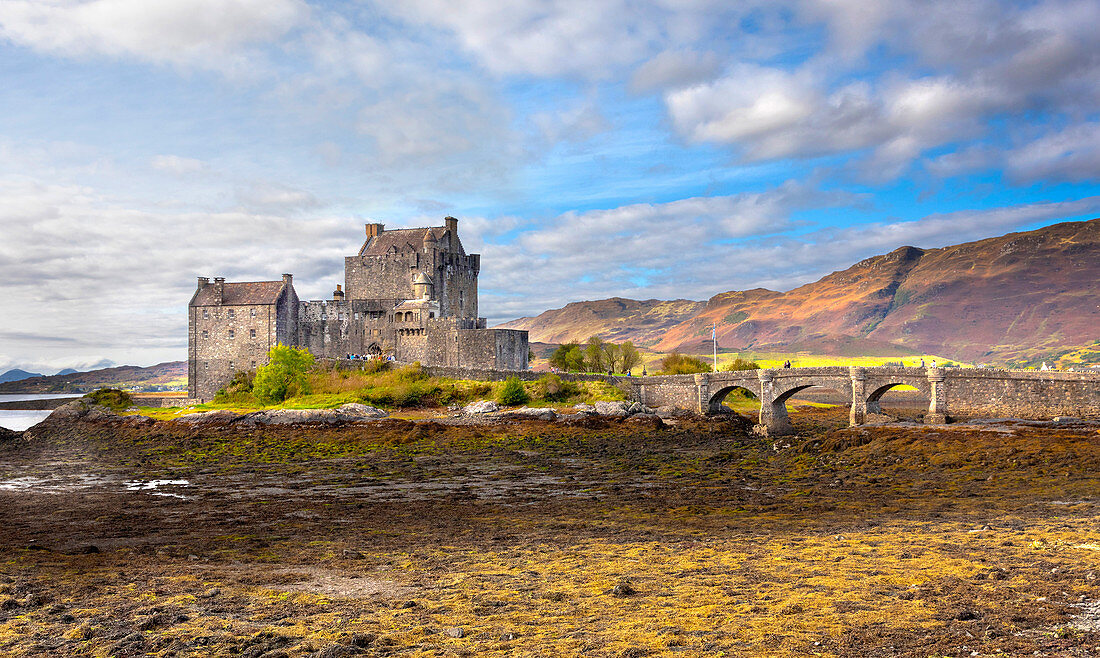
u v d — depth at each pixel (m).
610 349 152.25
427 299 142.75
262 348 132.88
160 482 59.78
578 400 111.12
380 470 65.69
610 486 54.12
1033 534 30.42
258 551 32.19
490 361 132.75
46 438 95.94
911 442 61.44
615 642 18.69
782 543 31.11
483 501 48.41
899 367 90.94
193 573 27.72
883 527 34.25
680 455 72.88
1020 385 82.75
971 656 16.98
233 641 19.34
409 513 43.84
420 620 21.06
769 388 100.00
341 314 143.75
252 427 93.38
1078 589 21.84
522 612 21.64
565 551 30.84
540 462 69.75
